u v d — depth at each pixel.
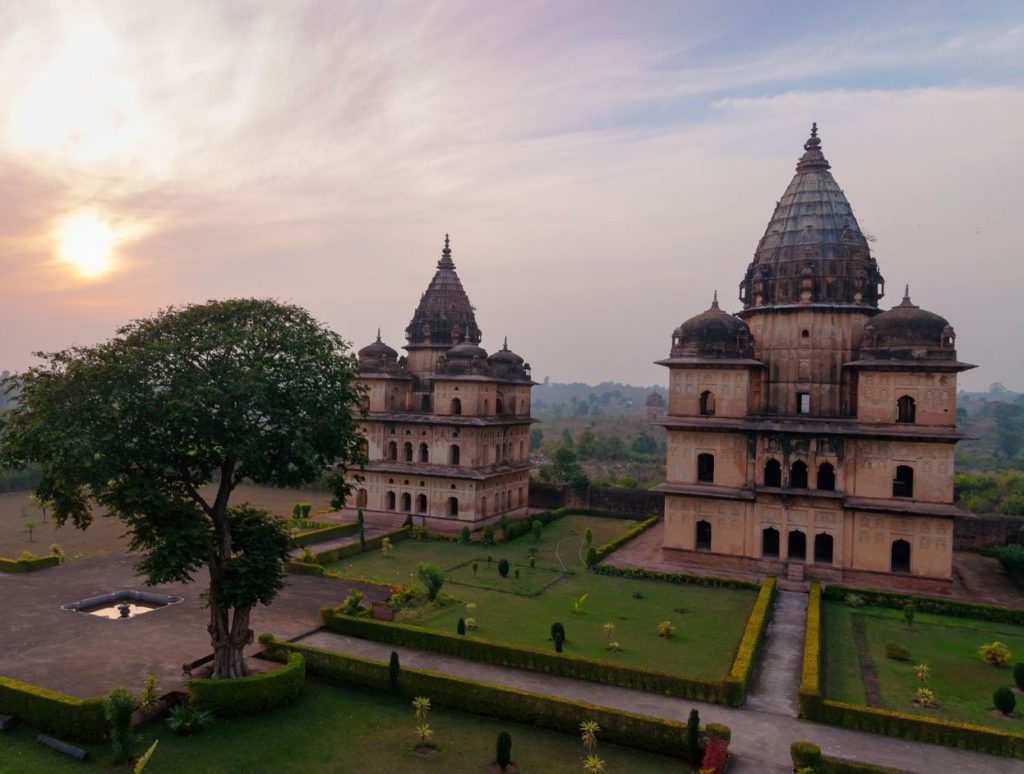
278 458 34.88
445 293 85.38
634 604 50.28
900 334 53.97
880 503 53.88
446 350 82.56
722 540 58.56
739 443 58.34
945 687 36.94
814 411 58.88
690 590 53.97
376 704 34.50
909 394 53.72
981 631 46.00
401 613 46.78
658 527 78.62
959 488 95.94
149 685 32.09
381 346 80.12
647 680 36.22
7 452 31.31
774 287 60.69
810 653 38.09
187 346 31.94
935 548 52.84
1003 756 30.08
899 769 28.03
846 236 59.62
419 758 29.47
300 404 34.06
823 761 27.94
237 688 32.56
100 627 42.53
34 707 30.75
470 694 33.94
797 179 63.16
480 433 74.94
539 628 44.78
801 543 58.12
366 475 79.06
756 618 43.75
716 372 59.50
